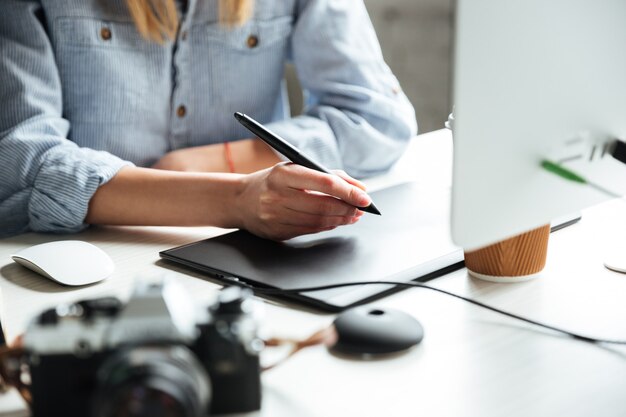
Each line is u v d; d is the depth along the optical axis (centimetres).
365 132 142
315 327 76
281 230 99
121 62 145
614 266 90
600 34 74
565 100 73
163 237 108
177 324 52
